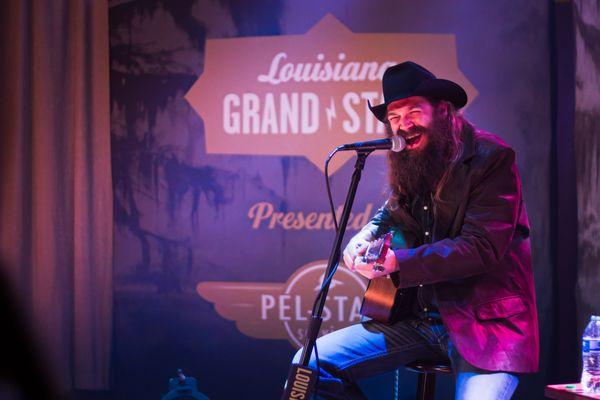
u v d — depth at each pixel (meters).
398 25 3.56
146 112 3.65
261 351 3.61
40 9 3.61
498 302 2.11
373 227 2.41
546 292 3.46
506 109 3.51
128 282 3.65
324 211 3.59
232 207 3.63
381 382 3.32
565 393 2.02
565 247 3.45
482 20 3.52
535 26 3.49
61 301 3.60
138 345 3.64
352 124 3.59
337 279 3.57
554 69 3.48
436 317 2.29
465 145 2.23
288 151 3.61
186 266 3.63
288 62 3.61
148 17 3.65
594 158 3.16
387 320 2.32
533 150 3.49
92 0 3.65
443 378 3.52
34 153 3.60
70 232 3.64
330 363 2.29
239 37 3.63
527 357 2.06
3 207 3.56
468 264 2.04
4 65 3.58
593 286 3.16
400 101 2.29
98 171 3.66
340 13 3.59
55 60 3.63
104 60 3.66
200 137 3.64
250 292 3.61
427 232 2.29
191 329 3.63
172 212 3.64
